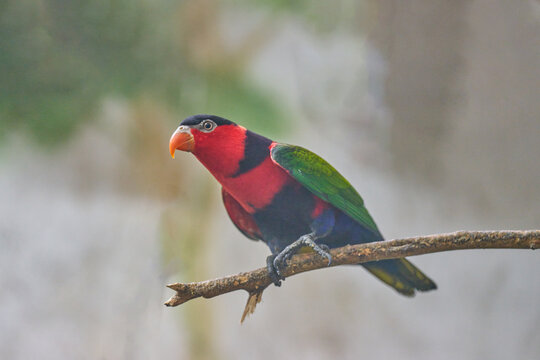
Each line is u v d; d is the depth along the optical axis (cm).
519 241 489
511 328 1236
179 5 805
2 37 651
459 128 1090
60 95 686
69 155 1290
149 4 751
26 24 658
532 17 1015
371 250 569
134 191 1320
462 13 1007
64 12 670
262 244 1288
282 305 1320
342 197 711
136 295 1298
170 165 1261
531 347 1216
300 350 1303
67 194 1395
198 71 828
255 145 700
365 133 1177
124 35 714
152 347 1287
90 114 718
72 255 1370
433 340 1262
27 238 1402
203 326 1320
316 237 709
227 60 873
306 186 692
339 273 1315
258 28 966
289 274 638
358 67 1104
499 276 1253
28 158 1338
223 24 900
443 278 1275
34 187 1392
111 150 1248
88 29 687
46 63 670
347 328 1293
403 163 1178
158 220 1315
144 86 771
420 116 1098
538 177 1111
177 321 1320
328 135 1189
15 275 1352
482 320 1250
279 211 710
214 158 689
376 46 1038
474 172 1145
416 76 1048
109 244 1343
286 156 695
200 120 692
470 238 505
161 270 1299
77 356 1280
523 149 1105
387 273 715
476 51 1024
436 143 1128
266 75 1105
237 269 1291
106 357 1280
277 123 849
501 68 1040
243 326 1317
